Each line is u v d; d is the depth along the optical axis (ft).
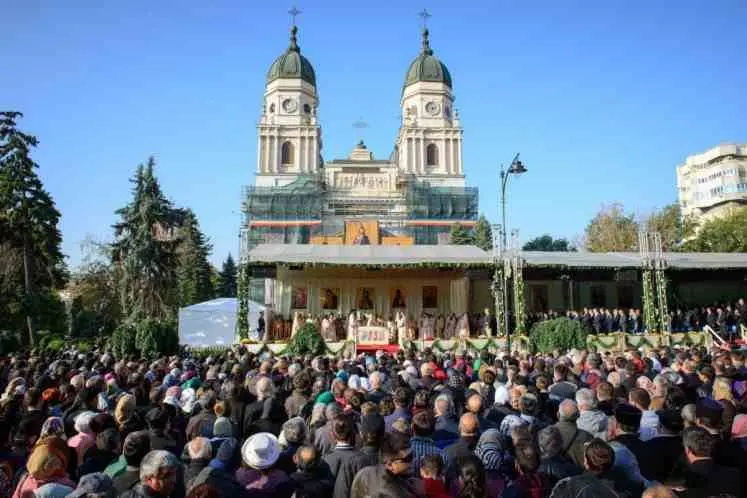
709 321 97.96
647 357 44.55
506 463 17.90
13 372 37.68
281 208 262.26
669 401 22.48
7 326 129.90
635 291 119.96
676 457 17.81
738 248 162.71
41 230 141.28
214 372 36.60
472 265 98.94
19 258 140.97
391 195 278.46
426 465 14.65
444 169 309.01
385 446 14.43
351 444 17.60
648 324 98.68
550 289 118.52
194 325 125.59
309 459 16.38
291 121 308.81
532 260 102.27
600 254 111.86
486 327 98.78
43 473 14.73
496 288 96.32
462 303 113.39
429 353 51.42
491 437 18.13
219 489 14.56
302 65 315.78
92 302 180.86
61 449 15.35
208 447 17.83
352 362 44.70
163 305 165.89
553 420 26.07
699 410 18.43
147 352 81.10
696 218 194.39
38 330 141.18
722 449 16.61
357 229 205.36
